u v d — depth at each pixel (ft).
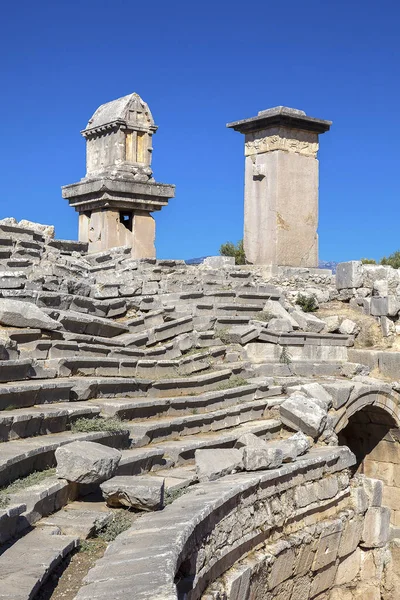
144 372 50.80
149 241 88.02
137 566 24.09
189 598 27.99
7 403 36.04
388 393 63.72
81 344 47.75
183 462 41.86
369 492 53.42
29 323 44.98
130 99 87.56
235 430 49.65
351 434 69.82
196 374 55.06
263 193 82.17
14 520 26.86
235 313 66.33
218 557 32.86
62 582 24.57
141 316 57.82
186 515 29.91
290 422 52.70
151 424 42.63
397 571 60.59
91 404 40.98
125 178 85.81
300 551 43.96
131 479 32.19
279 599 42.16
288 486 42.91
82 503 31.83
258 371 60.23
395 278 74.59
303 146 82.89
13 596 21.67
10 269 58.59
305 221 82.79
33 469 31.78
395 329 72.28
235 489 35.09
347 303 77.05
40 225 80.64
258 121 81.97
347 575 51.72
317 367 65.92
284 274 78.95
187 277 69.92
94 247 86.17
